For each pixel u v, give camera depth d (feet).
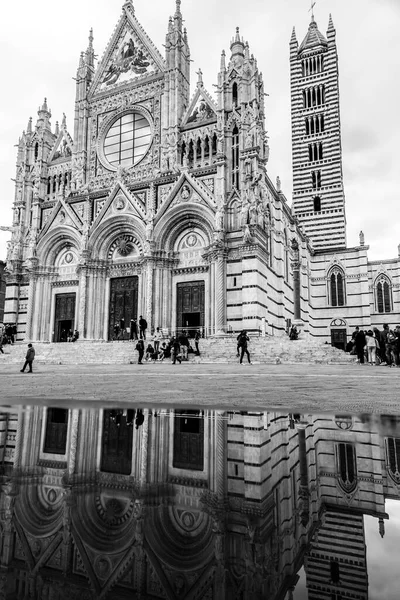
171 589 4.50
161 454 12.37
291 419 19.44
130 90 184.85
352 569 4.94
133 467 10.66
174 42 177.58
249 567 5.10
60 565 4.89
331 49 265.13
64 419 18.52
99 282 165.48
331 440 14.52
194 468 10.80
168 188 162.71
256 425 17.51
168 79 175.52
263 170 151.12
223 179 151.02
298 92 269.23
